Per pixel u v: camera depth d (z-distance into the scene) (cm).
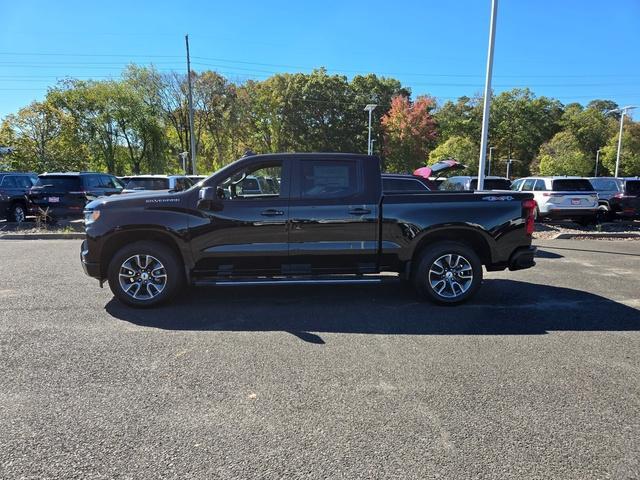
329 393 362
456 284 609
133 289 584
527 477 263
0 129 3616
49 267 835
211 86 5069
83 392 360
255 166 592
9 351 442
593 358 436
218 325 524
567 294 676
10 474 262
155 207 575
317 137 6122
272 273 596
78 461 274
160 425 314
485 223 602
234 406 341
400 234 597
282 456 281
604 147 8012
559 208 1490
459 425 317
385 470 268
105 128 4731
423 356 437
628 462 277
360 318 554
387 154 6381
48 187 1421
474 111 8006
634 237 1323
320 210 585
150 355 434
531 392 366
